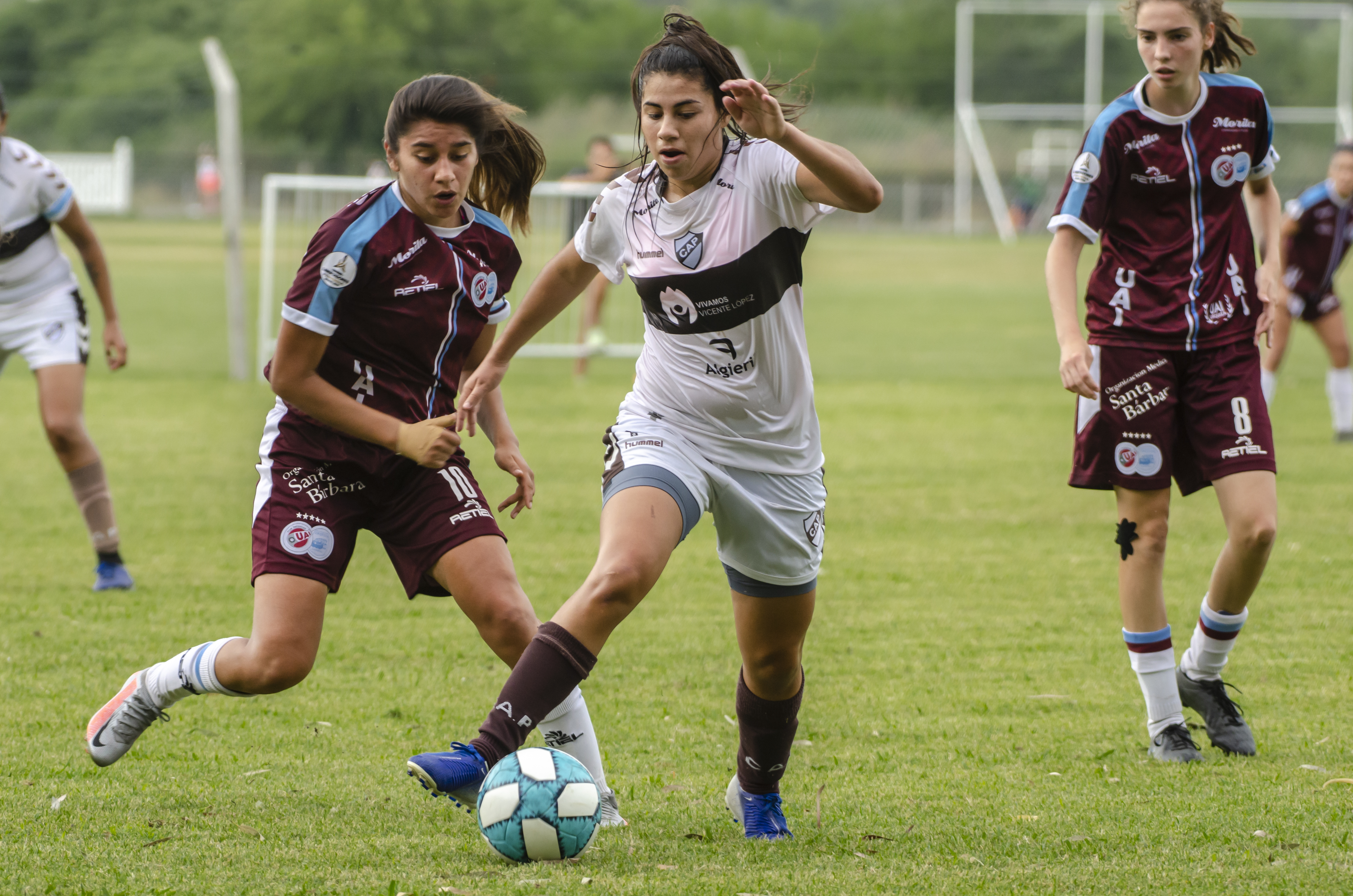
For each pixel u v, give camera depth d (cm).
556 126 16600
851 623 1930
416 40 16825
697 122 1080
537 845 1062
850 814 1213
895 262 10562
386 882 1023
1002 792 1276
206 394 4288
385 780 1302
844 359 5334
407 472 1216
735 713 1489
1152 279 1435
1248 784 1293
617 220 1159
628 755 1396
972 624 1927
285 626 1164
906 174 15412
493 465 3181
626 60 17575
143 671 1266
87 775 1299
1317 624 1903
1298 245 3372
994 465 3219
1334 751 1402
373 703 1569
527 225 1319
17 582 2119
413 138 1157
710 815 1212
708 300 1116
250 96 16225
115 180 14812
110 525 2086
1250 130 1435
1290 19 15225
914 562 2300
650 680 1667
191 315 6625
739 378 1131
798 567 1152
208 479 3000
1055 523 2606
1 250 2034
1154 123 1423
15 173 2033
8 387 4484
